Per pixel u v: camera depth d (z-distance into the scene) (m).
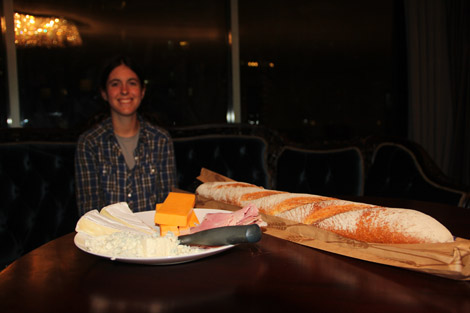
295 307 0.49
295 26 3.08
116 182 1.67
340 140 2.37
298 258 0.67
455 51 3.17
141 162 1.72
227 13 2.88
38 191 1.83
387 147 2.22
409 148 2.10
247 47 2.96
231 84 2.90
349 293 0.53
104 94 1.80
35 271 0.63
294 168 2.30
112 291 0.55
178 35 2.84
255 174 2.26
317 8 3.13
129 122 1.74
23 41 2.41
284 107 3.11
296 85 3.13
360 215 0.65
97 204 1.64
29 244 1.79
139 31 2.74
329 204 0.73
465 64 3.15
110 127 1.71
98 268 0.64
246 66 2.96
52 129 1.92
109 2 2.64
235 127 2.28
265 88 3.03
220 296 0.52
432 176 1.91
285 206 0.77
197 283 0.57
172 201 0.76
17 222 1.77
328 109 3.24
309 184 2.31
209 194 0.94
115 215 0.78
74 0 2.54
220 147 2.22
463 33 3.15
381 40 3.29
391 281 0.57
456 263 0.55
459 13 3.15
